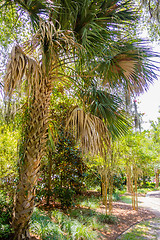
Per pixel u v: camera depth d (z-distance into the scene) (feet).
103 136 10.68
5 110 8.67
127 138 18.79
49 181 17.98
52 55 8.35
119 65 9.94
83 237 11.33
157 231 14.76
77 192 24.72
